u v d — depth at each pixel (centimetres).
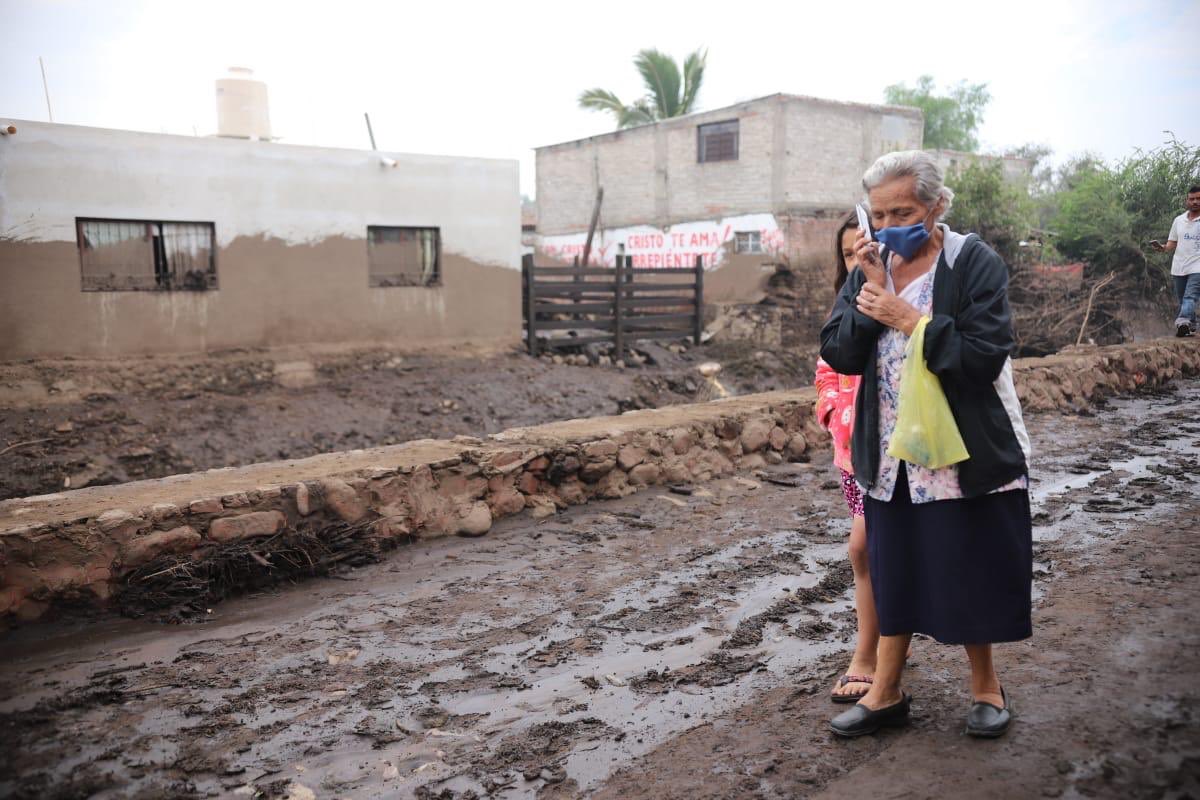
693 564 496
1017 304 1775
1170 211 1478
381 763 291
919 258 273
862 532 318
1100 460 702
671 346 2053
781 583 462
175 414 1368
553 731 310
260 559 466
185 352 1469
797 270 2202
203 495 474
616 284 1939
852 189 2302
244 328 1522
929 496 264
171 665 375
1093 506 563
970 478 258
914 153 267
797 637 390
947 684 322
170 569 443
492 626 414
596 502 630
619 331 1947
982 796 245
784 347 2141
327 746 303
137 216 1407
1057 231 1742
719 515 594
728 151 2298
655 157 2477
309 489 500
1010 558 262
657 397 1748
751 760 280
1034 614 383
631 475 654
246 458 1311
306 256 1573
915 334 259
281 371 1536
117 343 1406
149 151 1409
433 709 330
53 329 1350
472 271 1766
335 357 1614
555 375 1747
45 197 1328
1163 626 354
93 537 430
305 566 487
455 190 1727
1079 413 916
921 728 290
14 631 411
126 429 1310
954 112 3897
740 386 1891
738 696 332
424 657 380
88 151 1357
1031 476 655
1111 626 359
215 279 1493
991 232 1928
